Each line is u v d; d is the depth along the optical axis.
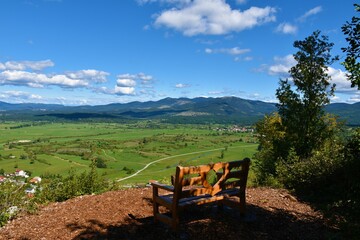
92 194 9.22
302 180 10.42
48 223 6.55
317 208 8.09
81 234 5.91
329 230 6.51
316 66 19.92
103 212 7.04
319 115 20.33
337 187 9.33
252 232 6.08
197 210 7.15
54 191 9.02
